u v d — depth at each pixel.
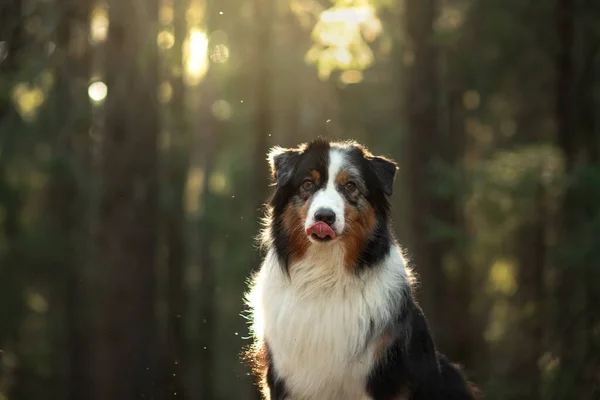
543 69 24.86
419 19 19.41
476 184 21.19
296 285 8.20
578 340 19.66
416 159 19.52
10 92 17.22
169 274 23.73
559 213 21.22
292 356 8.20
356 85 25.58
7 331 26.31
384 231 8.33
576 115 23.27
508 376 21.20
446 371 8.99
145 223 16.72
